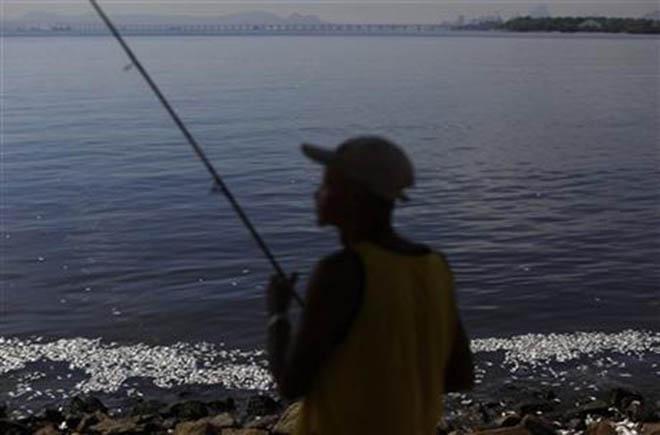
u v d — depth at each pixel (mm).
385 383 3047
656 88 83562
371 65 134250
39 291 17078
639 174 31797
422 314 3139
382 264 3053
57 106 66000
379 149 3104
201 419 10016
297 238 21516
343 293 3006
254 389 12016
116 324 15031
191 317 15344
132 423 10055
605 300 16391
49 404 11562
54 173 32781
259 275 18281
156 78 101438
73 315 15547
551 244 20859
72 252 20203
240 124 52375
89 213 24859
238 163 35156
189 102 68938
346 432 3098
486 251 20266
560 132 46750
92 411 11031
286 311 3357
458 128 49438
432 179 30797
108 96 76250
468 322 15148
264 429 8953
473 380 3535
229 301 16344
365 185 3066
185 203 26328
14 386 12211
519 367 12742
